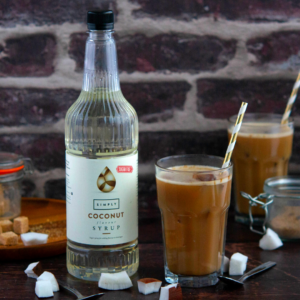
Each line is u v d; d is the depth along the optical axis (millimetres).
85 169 1061
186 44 1319
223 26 1315
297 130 1360
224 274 1115
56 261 1150
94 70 1092
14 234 1169
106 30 1063
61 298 1057
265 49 1327
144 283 1063
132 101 1334
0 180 1216
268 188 1208
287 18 1315
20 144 1343
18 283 1090
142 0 1300
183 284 1081
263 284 1085
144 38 1312
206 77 1333
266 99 1347
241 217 1293
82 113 1096
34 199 1316
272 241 1180
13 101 1326
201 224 1066
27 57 1312
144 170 1358
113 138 1099
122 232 1080
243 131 1262
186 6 1307
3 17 1296
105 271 1096
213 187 1056
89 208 1068
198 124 1349
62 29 1304
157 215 1326
